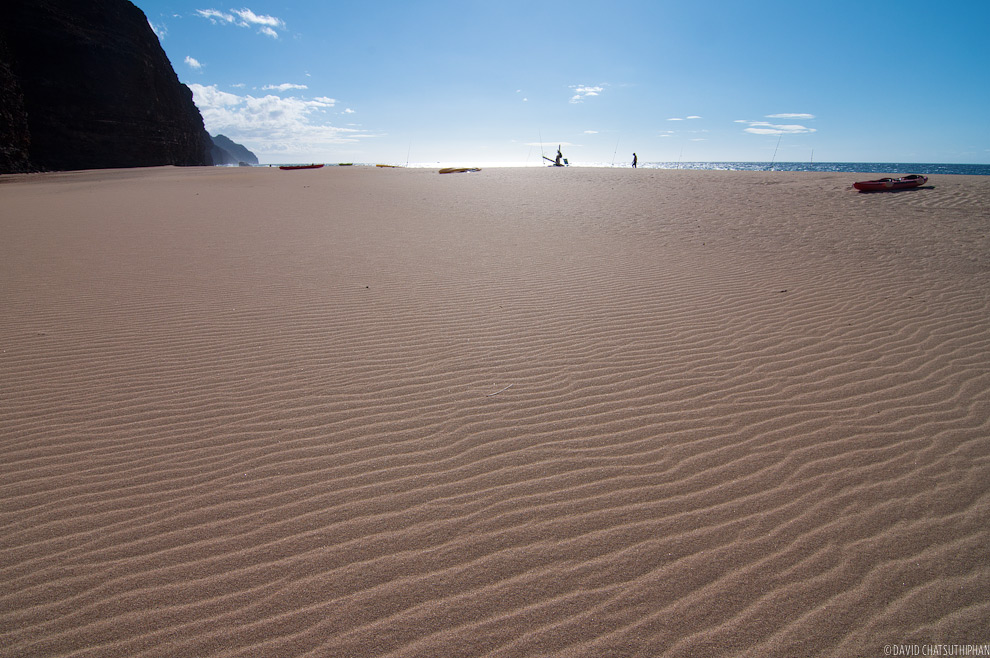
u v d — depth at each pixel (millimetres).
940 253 9094
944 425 3877
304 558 2707
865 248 9688
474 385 4586
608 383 4617
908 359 5016
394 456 3576
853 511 3027
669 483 3291
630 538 2844
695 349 5340
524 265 8805
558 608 2432
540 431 3875
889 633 2305
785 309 6523
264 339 5574
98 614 2395
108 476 3348
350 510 3059
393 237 11156
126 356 5105
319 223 12750
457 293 7223
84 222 12250
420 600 2471
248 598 2477
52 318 6066
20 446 3646
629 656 2215
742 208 14430
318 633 2307
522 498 3160
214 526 2926
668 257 9414
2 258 8656
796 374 4758
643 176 24156
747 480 3312
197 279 7750
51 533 2869
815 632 2312
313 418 4039
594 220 13477
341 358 5121
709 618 2385
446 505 3104
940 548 2748
